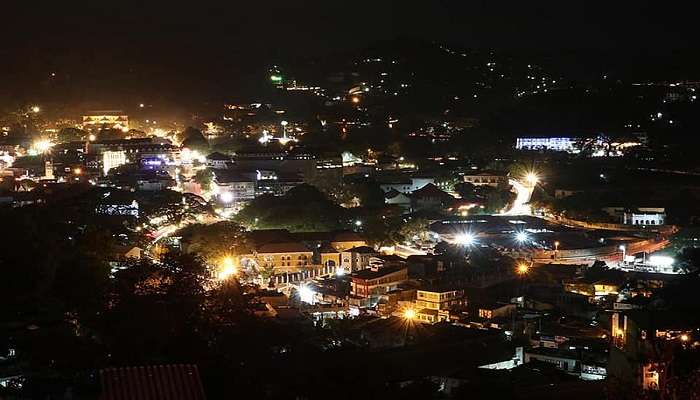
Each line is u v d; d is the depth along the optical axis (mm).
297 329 160000
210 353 108500
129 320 122375
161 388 65062
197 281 148000
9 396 105438
